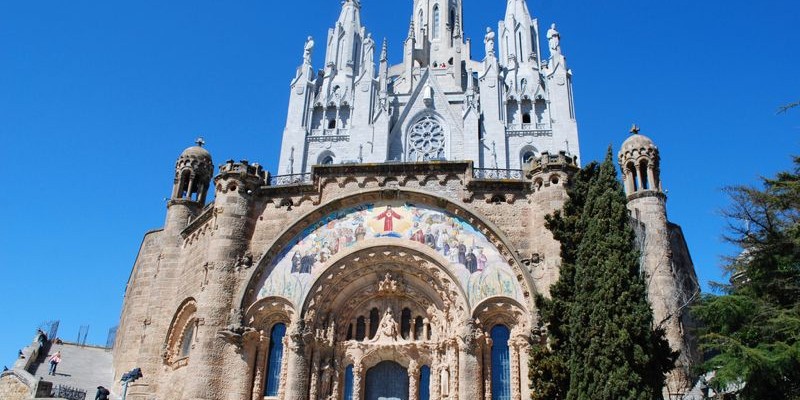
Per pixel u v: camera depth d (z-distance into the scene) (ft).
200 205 157.48
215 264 121.08
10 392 134.62
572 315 93.09
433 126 323.16
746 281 103.19
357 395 118.42
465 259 117.39
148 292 153.17
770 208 98.43
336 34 373.61
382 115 319.47
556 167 120.26
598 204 98.58
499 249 117.39
